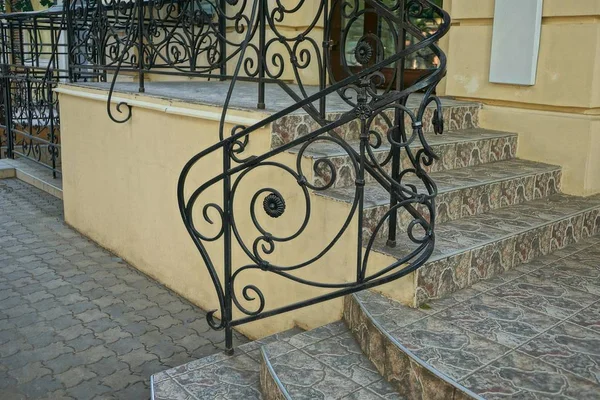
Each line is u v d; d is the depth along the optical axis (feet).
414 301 8.52
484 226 10.46
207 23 12.98
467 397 6.45
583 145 12.87
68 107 17.63
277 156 10.55
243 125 11.01
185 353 11.17
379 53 8.74
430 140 12.37
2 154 27.84
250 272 11.61
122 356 10.95
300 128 10.98
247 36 10.53
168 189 13.55
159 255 14.34
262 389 8.22
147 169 14.20
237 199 11.62
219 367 8.90
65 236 17.80
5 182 24.32
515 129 14.01
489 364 7.04
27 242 17.15
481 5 14.19
